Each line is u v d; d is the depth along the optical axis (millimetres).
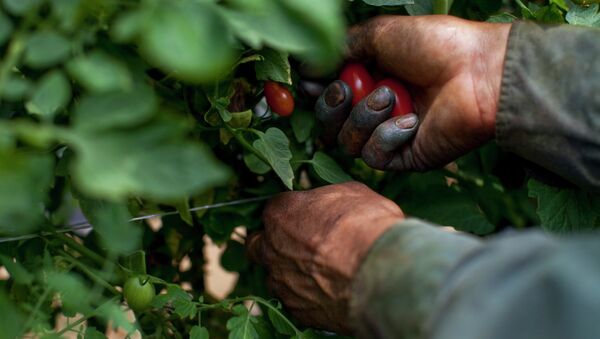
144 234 943
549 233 828
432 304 626
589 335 531
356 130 847
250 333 818
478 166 981
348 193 810
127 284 797
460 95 813
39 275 781
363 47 855
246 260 965
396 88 852
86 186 545
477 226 943
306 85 867
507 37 804
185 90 810
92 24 630
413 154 856
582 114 770
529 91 785
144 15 572
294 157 893
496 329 570
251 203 913
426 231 680
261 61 808
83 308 728
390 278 659
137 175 563
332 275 759
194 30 567
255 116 858
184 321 932
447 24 814
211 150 866
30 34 628
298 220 805
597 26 829
